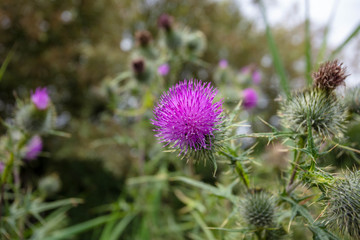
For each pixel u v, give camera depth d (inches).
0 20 27.1
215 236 7.9
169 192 15.9
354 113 6.3
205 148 4.8
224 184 8.4
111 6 33.0
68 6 30.3
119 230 12.5
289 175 5.6
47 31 30.3
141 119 14.1
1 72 6.9
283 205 6.2
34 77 29.9
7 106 29.0
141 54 15.7
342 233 4.5
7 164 7.2
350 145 5.6
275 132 4.6
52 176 13.7
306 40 6.7
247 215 5.6
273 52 7.6
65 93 32.4
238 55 42.8
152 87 12.8
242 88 16.6
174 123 4.9
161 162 14.7
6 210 7.1
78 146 27.6
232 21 47.6
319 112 5.2
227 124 4.9
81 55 32.6
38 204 8.4
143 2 43.9
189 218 10.4
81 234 23.6
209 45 37.9
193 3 42.8
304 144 5.1
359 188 4.4
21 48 29.7
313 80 5.6
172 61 14.2
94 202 29.7
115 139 14.1
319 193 4.7
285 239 5.7
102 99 23.4
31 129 7.8
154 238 12.8
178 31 15.1
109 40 33.4
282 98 6.0
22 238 8.2
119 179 29.0
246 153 5.1
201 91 5.1
